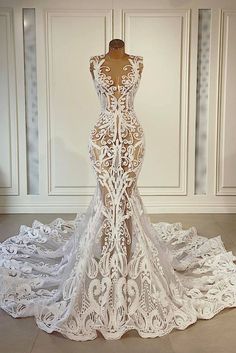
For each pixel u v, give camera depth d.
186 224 4.97
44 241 4.21
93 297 2.72
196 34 5.20
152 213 5.43
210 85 5.29
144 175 5.39
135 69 3.10
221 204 5.46
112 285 2.75
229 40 5.23
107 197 2.90
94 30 5.19
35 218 5.18
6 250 3.96
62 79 5.26
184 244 4.23
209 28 5.22
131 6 5.15
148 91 5.28
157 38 5.20
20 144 5.35
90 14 5.16
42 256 3.87
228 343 2.56
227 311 2.95
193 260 3.71
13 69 5.24
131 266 2.78
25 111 5.32
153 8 5.16
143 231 2.93
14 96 5.28
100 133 3.01
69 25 5.18
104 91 3.05
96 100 5.29
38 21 5.16
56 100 5.28
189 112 5.31
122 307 2.69
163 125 5.33
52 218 5.18
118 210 2.86
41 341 2.58
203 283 3.31
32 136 5.38
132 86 3.07
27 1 5.12
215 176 5.42
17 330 2.71
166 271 2.98
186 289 3.19
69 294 2.83
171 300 2.88
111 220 2.85
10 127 5.32
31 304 2.89
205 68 5.30
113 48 3.09
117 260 2.77
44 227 4.46
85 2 5.14
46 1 5.13
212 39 5.22
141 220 3.00
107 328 2.66
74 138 5.33
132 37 5.20
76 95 5.28
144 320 2.69
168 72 5.25
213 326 2.76
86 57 5.23
